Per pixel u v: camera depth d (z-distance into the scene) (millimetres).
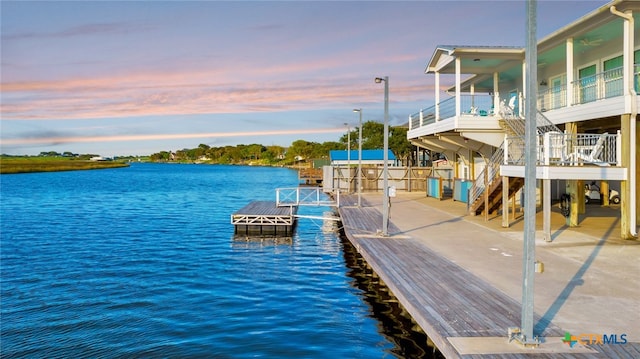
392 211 23203
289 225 23250
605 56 19375
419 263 11508
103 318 10992
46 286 13844
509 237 15102
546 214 14023
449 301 8414
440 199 30047
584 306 8039
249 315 11117
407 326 10297
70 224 27812
